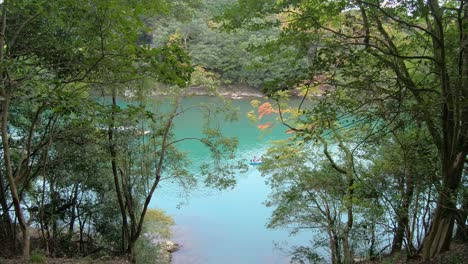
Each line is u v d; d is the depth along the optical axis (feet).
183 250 59.41
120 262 40.32
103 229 47.01
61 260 35.88
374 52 24.27
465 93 24.29
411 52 29.71
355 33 24.88
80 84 35.19
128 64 25.68
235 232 64.44
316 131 28.96
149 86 38.93
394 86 24.73
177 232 64.59
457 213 31.12
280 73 28.04
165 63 24.22
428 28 25.04
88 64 26.94
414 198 36.01
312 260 46.85
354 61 22.99
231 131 115.34
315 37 24.79
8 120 36.06
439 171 31.58
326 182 42.39
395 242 42.96
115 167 41.16
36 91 22.70
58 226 47.85
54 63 28.37
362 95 25.45
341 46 22.94
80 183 44.62
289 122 53.36
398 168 34.71
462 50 22.34
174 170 46.65
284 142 48.14
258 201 75.51
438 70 25.27
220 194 78.48
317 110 24.13
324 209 46.83
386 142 34.96
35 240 44.73
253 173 88.12
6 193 38.58
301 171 44.06
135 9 23.18
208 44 103.14
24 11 25.54
